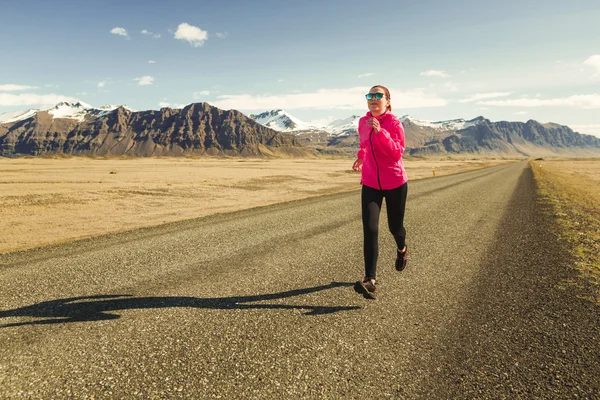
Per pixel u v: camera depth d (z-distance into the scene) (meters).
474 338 2.62
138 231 7.46
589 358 2.35
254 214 9.90
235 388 1.96
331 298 3.41
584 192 18.58
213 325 2.77
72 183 25.81
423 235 6.61
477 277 4.14
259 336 2.60
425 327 2.80
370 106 3.03
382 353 2.39
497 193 15.96
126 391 1.91
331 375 2.11
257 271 4.27
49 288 3.63
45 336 2.55
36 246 6.40
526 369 2.21
